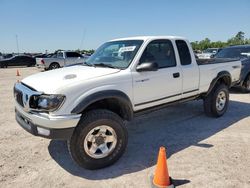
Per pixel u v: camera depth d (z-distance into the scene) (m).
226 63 6.11
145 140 4.81
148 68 3.98
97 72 3.94
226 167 3.68
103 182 3.38
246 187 3.18
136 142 4.71
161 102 4.62
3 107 7.65
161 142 4.69
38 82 3.73
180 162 3.86
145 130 5.37
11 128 5.57
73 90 3.39
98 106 3.94
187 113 6.53
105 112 3.66
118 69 4.07
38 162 3.96
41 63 20.34
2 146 4.57
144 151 4.31
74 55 21.53
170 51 4.79
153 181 3.28
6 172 3.66
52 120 3.26
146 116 6.32
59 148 4.47
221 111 6.12
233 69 6.31
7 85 12.77
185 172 3.56
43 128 3.37
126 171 3.65
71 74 3.90
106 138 3.72
